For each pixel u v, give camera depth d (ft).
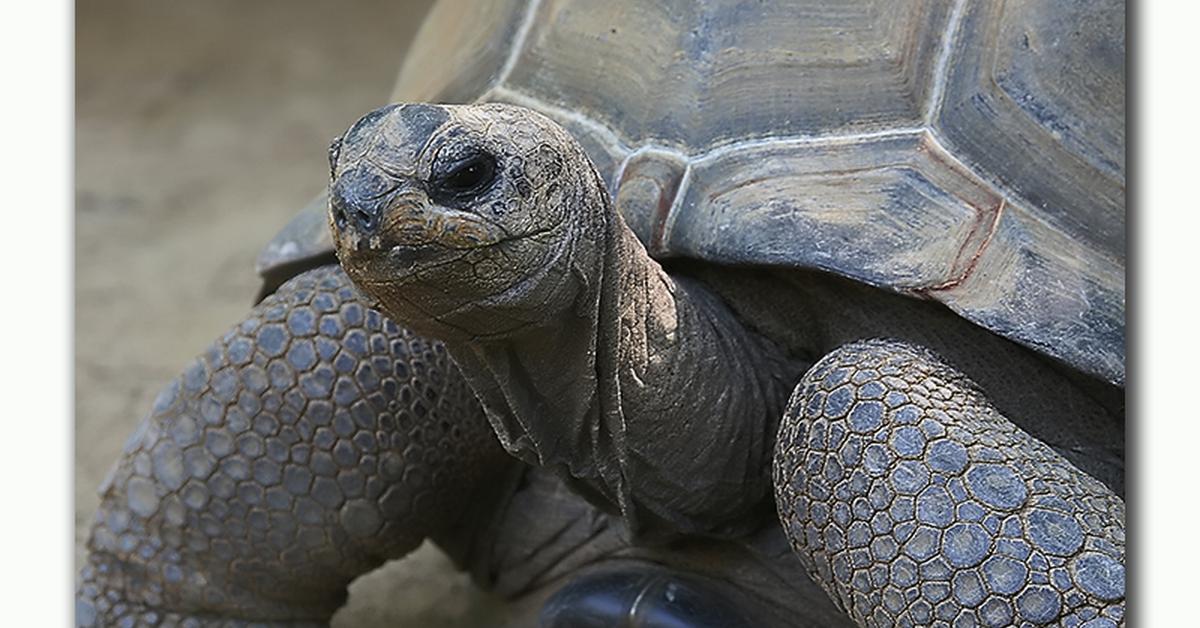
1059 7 25.57
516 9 28.43
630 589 26.30
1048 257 23.65
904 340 24.44
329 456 27.17
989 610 21.66
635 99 25.94
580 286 21.47
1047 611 21.42
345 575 28.68
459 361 22.74
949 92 24.99
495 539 29.22
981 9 25.59
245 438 27.43
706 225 24.23
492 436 27.84
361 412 27.04
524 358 22.35
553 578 28.68
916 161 24.35
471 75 28.37
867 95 25.12
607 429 23.40
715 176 24.71
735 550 26.23
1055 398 24.45
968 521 21.84
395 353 27.09
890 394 22.76
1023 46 25.29
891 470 22.29
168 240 56.39
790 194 24.17
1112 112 24.95
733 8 26.13
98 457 40.22
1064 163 24.52
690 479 24.58
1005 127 24.70
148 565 28.55
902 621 22.22
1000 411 24.09
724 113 25.29
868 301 24.61
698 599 26.04
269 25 78.64
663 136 25.38
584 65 26.76
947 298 23.17
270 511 27.61
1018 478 21.99
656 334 23.04
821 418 22.99
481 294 20.34
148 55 74.95
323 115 68.90
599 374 22.72
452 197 19.57
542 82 27.09
